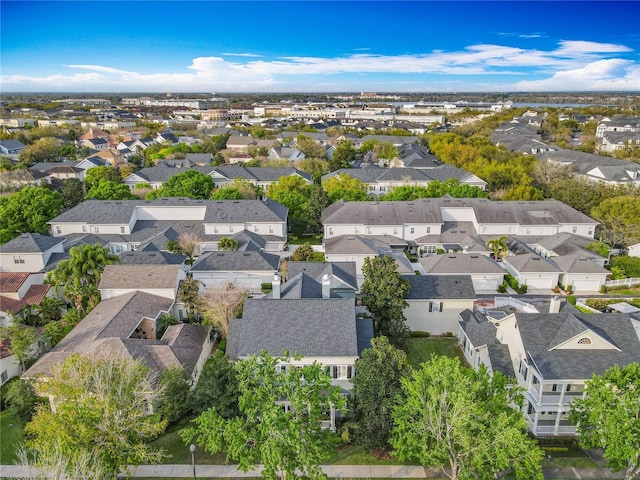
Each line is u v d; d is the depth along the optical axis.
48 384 28.14
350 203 71.81
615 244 67.62
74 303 49.56
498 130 175.62
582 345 32.59
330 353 33.81
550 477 28.89
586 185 82.81
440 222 68.75
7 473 29.34
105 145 168.50
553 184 88.12
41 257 55.72
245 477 29.02
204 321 45.38
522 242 66.94
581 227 69.25
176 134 190.62
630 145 132.62
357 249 58.16
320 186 79.00
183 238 65.56
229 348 37.34
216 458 30.64
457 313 46.12
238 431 23.66
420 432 25.61
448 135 144.25
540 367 31.47
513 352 35.47
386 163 131.88
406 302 43.31
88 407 25.44
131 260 53.62
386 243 66.31
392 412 27.61
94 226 68.38
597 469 29.61
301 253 59.12
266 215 69.62
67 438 24.39
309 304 36.34
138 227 69.88
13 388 33.94
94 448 25.20
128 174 106.00
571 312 35.91
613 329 33.72
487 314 42.88
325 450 25.70
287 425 23.44
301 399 24.39
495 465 24.34
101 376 27.47
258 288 52.41
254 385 27.97
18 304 46.81
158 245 62.94
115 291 47.62
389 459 30.39
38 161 132.62
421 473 29.30
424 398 25.86
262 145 151.62
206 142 154.38
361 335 36.94
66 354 37.31
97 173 95.56
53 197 73.12
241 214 69.81
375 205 71.12
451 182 84.50
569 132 174.75
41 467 22.23
